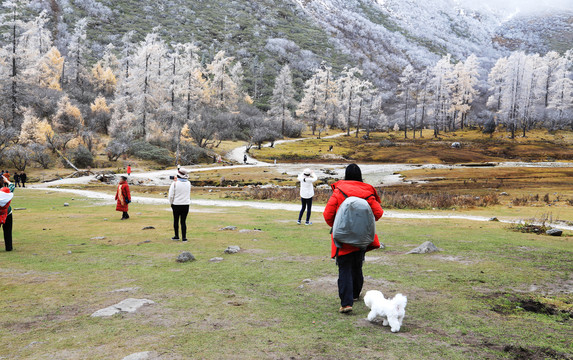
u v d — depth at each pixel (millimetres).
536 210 19578
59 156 56438
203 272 5633
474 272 5387
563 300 4074
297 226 11438
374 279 5090
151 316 3672
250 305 4031
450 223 12352
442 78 112875
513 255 6625
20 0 67688
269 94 152250
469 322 3445
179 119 74875
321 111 117312
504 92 114250
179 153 68125
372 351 2807
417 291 4492
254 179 44031
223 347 2893
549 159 73750
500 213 17891
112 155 60438
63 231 10586
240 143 92125
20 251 7594
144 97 73438
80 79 104250
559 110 107438
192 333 3201
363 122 128875
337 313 3768
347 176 4125
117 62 116312
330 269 5793
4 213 7434
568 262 6023
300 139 103062
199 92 77875
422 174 51500
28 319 3660
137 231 10523
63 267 6086
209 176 47125
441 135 110750
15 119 61938
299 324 3434
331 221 4078
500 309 3822
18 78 63625
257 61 171500
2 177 7547
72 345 2982
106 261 6555
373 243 3932
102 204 20938
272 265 6090
